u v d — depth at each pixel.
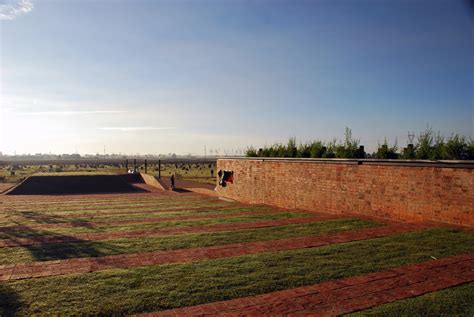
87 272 5.97
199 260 6.63
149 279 5.55
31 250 7.72
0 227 11.12
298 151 17.34
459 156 10.36
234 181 21.36
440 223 9.37
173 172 70.06
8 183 45.31
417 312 4.24
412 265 6.01
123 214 14.01
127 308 4.50
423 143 11.53
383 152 12.74
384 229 9.27
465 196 8.90
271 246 7.69
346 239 8.20
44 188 34.94
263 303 4.62
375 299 4.66
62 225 11.33
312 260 6.46
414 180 10.27
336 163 13.23
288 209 15.27
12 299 4.78
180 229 10.08
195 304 4.62
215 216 12.91
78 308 4.50
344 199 12.88
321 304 4.56
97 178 38.81
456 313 4.19
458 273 5.55
